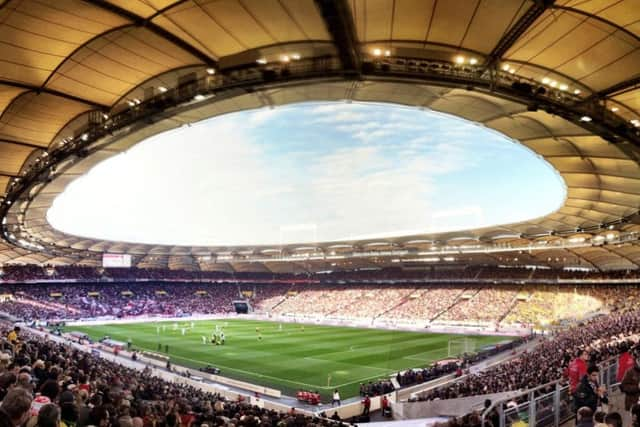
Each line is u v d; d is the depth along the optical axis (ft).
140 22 59.06
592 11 54.13
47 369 53.21
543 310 251.19
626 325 144.46
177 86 78.13
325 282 374.02
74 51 65.46
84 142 90.79
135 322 285.02
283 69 70.79
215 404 69.21
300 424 58.44
